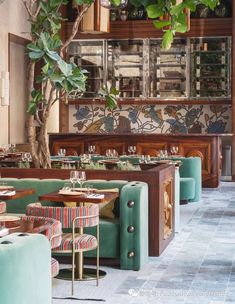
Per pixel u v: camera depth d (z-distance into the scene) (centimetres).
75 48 1652
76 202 643
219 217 1020
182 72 1617
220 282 609
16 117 1680
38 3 812
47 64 739
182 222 970
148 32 1620
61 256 692
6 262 300
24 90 1712
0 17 1441
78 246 560
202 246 784
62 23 1633
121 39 1633
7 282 301
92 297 557
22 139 1714
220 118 1620
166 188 795
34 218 469
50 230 436
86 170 737
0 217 472
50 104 823
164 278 625
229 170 1595
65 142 1489
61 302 541
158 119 1650
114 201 701
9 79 1586
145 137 1453
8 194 622
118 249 666
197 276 633
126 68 1641
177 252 749
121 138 1462
